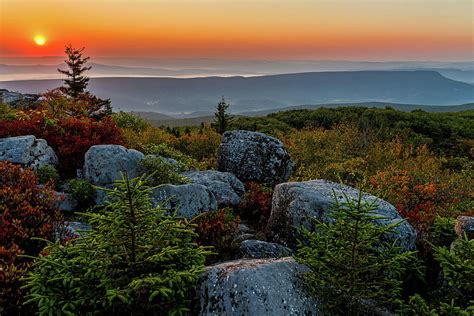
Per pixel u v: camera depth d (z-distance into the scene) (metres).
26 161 11.32
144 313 4.84
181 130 37.56
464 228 7.27
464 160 24.80
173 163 13.80
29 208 7.86
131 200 4.97
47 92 20.05
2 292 5.29
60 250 5.30
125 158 11.38
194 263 5.34
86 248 5.12
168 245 5.46
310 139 22.80
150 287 4.70
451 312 4.90
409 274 6.92
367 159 20.47
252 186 13.92
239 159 15.58
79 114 18.84
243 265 5.51
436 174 16.31
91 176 10.90
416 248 7.69
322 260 5.16
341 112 50.38
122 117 24.42
